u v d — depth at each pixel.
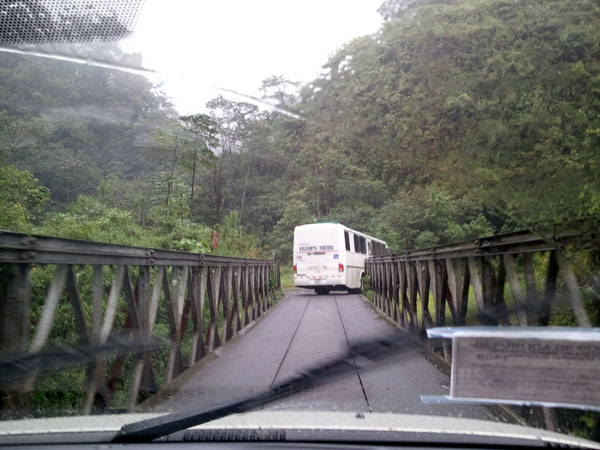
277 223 17.81
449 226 8.76
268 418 3.10
